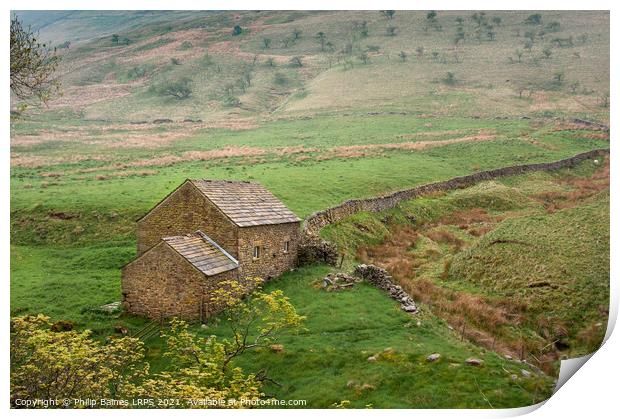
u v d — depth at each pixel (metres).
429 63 184.38
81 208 48.00
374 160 78.94
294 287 31.62
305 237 36.91
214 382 21.05
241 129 128.50
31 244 43.72
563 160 80.31
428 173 71.56
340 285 30.73
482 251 35.31
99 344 25.88
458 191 65.38
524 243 34.59
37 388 19.88
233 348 23.61
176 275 28.31
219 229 31.44
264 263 33.12
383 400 20.03
